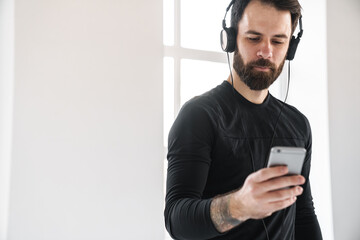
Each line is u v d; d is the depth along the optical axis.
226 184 1.09
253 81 1.14
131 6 1.95
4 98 1.74
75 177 1.78
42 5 1.72
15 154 1.64
